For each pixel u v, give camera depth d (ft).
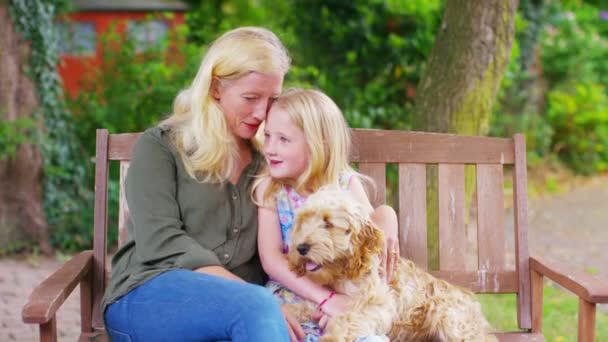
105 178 13.28
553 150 48.73
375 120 32.86
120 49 34.12
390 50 32.99
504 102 43.50
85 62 34.65
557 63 49.65
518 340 12.89
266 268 11.90
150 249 11.25
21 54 29.30
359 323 10.89
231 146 12.01
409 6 32.86
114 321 11.16
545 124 46.39
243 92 11.76
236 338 9.96
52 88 30.27
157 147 11.93
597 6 66.90
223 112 12.00
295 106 11.71
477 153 13.92
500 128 42.93
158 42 33.96
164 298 10.61
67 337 19.69
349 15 34.17
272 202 12.07
